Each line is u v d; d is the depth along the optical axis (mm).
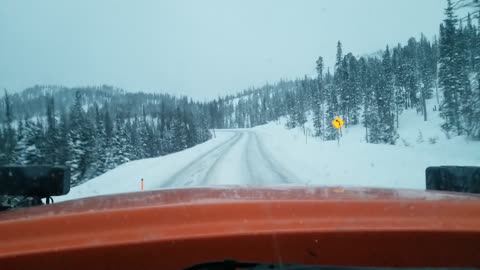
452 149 20562
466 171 2268
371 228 1109
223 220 1167
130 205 1350
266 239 1093
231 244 1085
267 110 145250
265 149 26469
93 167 32812
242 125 161875
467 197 1536
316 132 61406
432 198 1462
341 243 1113
